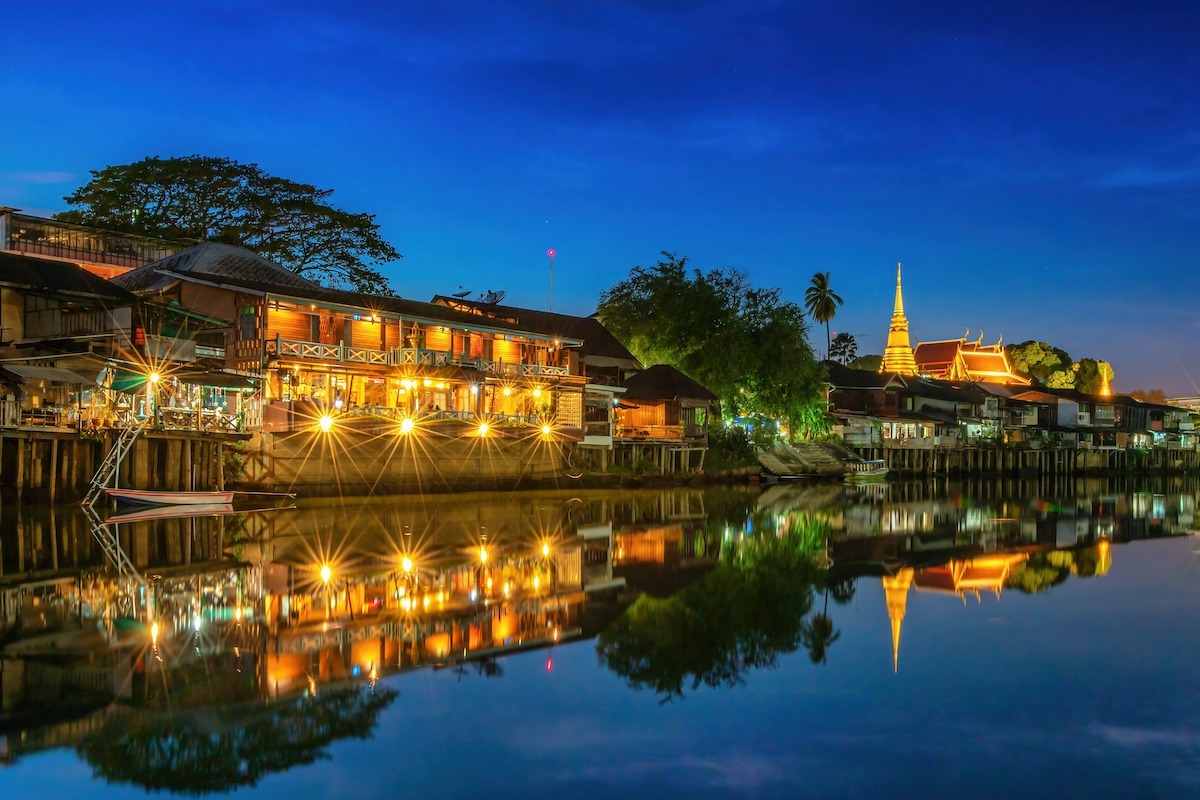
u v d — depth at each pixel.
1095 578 24.17
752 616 19.03
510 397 50.06
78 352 35.91
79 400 35.03
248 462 37.59
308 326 41.72
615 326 70.12
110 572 22.62
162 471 35.47
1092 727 12.18
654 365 64.38
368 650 15.73
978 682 14.16
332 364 40.75
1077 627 17.92
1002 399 99.56
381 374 42.75
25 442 31.73
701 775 10.64
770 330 68.31
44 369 32.09
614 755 11.21
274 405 37.75
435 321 45.94
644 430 58.59
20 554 24.89
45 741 11.49
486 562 25.42
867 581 23.59
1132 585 23.02
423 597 20.27
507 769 10.78
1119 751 11.35
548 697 13.37
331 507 37.66
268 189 60.19
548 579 23.00
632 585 22.52
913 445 80.50
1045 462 95.19
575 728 12.11
